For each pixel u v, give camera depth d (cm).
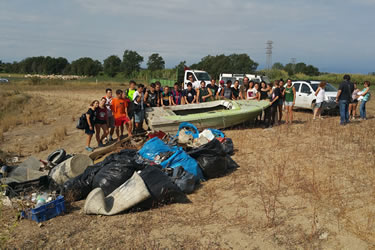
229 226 440
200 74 1950
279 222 441
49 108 2225
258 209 486
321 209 470
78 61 12575
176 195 518
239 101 1175
